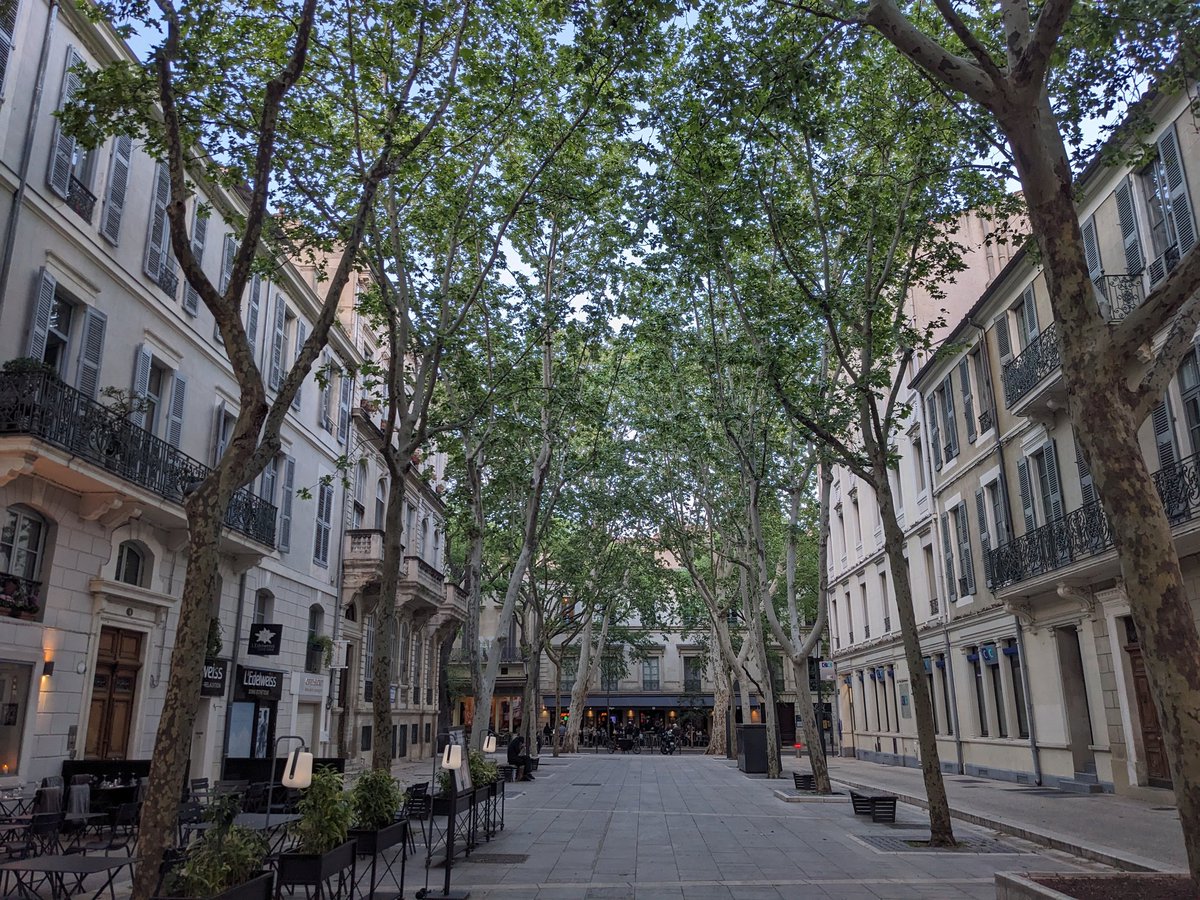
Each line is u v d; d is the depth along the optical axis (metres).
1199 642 5.47
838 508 38.28
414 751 33.06
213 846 5.77
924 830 13.23
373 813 8.66
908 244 14.57
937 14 12.73
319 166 12.33
